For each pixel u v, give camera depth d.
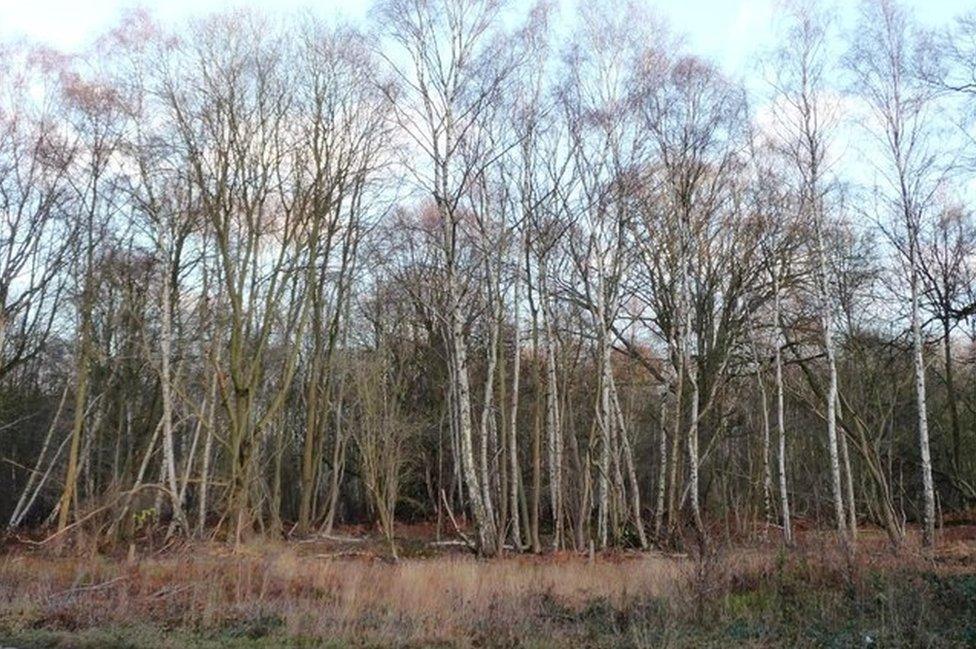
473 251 33.91
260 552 23.31
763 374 33.34
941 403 38.78
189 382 34.28
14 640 12.38
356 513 46.88
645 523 30.98
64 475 35.88
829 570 14.20
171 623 13.53
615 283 30.02
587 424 35.41
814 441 40.06
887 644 10.90
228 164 29.48
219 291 31.77
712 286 32.44
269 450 42.16
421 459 41.53
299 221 31.12
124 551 23.42
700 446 35.12
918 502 35.78
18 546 25.27
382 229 37.25
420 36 29.05
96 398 32.81
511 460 28.97
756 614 12.70
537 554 25.95
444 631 12.46
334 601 14.77
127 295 31.84
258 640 12.30
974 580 13.40
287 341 34.94
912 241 26.06
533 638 12.12
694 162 30.33
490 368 27.72
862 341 33.34
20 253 32.44
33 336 37.41
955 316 31.28
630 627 12.24
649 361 38.75
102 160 31.52
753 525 26.75
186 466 33.00
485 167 27.14
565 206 29.42
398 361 41.91
